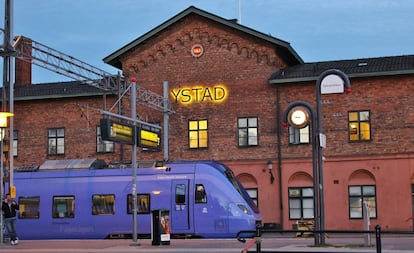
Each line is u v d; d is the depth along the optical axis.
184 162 29.56
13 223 24.88
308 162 36.00
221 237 28.30
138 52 39.25
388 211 34.69
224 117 37.66
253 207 28.98
